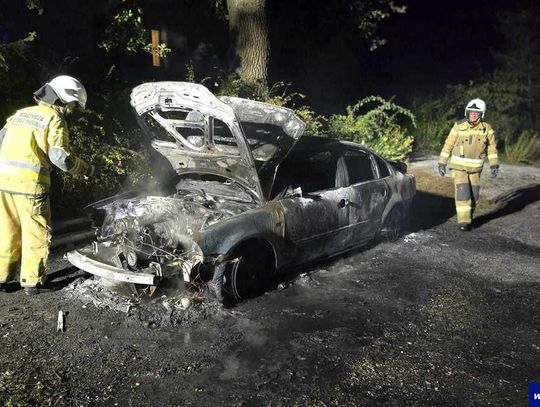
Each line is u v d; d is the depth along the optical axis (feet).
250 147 16.66
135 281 15.05
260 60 34.68
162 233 15.97
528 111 53.98
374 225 21.67
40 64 25.57
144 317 15.61
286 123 16.26
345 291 18.25
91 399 12.05
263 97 32.81
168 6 39.27
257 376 13.08
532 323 16.49
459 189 25.89
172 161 18.69
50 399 11.98
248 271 17.06
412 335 15.42
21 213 16.35
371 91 55.98
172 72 40.29
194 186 18.94
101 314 15.79
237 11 34.35
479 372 13.69
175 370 13.20
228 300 16.81
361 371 13.48
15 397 11.98
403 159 39.88
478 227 27.17
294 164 19.15
